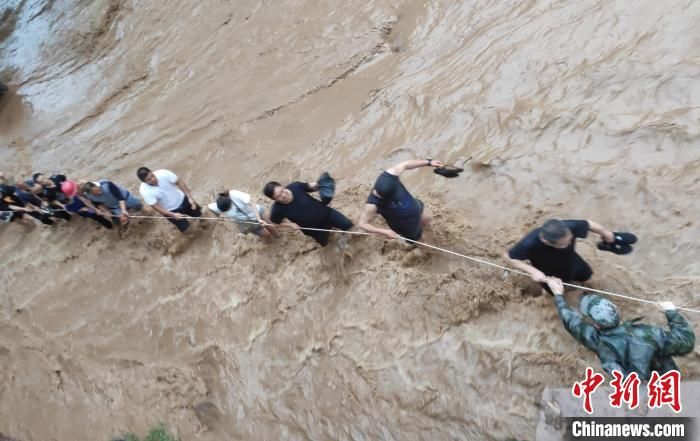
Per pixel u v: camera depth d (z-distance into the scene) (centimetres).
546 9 822
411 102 840
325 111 945
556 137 661
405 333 594
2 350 902
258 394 654
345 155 838
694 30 652
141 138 1139
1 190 962
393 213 548
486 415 512
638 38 692
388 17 1010
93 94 1341
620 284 516
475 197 666
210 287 787
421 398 551
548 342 510
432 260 624
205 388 691
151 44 1354
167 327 787
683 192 543
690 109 594
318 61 1041
